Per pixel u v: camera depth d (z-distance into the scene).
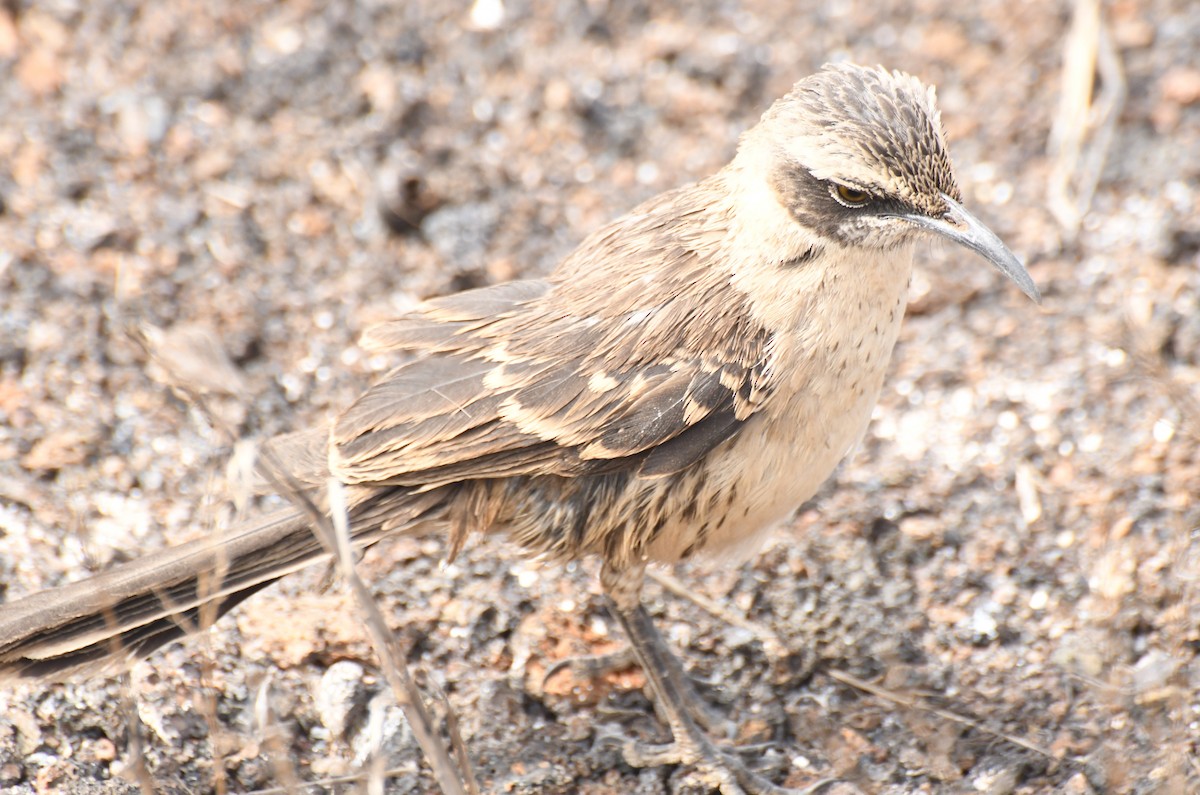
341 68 14.26
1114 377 11.91
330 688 10.05
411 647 10.49
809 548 11.05
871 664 10.42
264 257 12.89
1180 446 11.45
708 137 13.87
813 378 9.20
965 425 11.82
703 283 9.32
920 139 9.03
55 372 11.87
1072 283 12.62
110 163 13.41
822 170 9.01
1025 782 9.63
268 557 8.87
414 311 9.75
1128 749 9.68
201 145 13.62
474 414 9.07
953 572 10.90
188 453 11.45
